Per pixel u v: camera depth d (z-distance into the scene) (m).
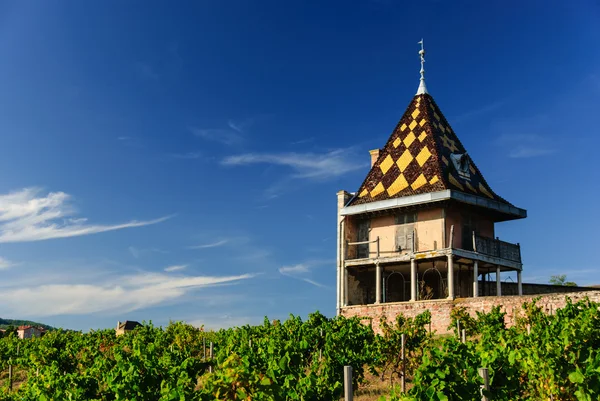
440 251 37.72
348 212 41.69
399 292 43.00
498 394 13.97
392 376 25.03
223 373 11.72
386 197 40.78
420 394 12.48
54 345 34.84
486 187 42.94
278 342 21.19
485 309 33.69
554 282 64.12
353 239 42.72
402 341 23.59
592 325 19.28
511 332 20.64
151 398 16.22
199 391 13.11
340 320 28.70
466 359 13.77
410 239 39.81
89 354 29.86
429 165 40.78
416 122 44.16
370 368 23.88
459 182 40.72
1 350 36.75
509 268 41.66
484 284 42.34
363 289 42.84
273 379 13.41
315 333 25.55
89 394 17.81
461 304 34.91
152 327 39.28
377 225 41.72
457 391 12.52
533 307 27.92
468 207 39.88
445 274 41.69
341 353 22.56
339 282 41.84
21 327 99.38
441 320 35.66
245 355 18.95
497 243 40.50
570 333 16.52
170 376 16.89
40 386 17.91
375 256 41.09
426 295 41.25
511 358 14.32
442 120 45.34
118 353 19.83
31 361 29.56
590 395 12.64
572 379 12.66
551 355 14.42
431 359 12.88
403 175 41.66
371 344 24.95
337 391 16.67
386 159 43.72
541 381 14.39
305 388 14.98
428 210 39.53
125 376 16.27
